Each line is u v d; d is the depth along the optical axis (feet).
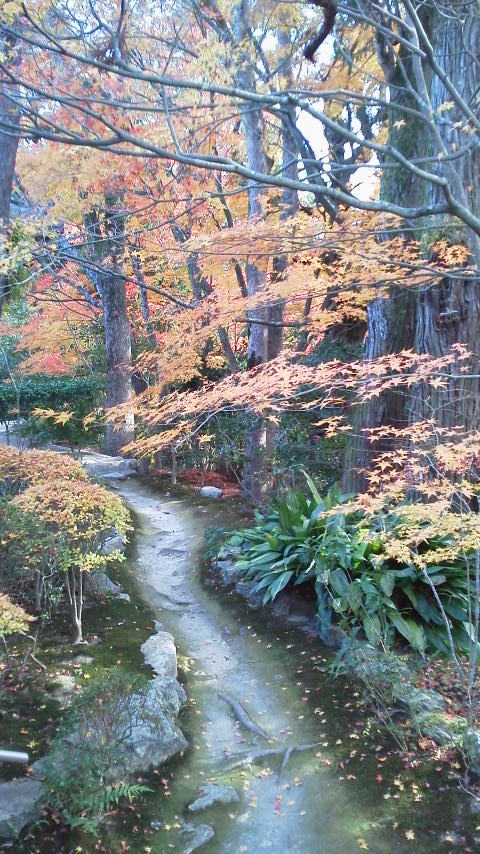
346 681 14.35
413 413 17.94
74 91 11.93
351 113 25.02
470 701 11.78
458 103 10.68
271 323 20.84
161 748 11.95
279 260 24.58
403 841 9.97
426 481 14.90
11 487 18.56
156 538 27.86
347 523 18.33
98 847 9.65
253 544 21.35
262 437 30.25
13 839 9.46
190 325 20.38
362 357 22.95
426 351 18.02
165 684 13.82
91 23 13.67
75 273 41.37
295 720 13.47
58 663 14.05
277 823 10.75
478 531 12.41
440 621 14.98
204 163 8.98
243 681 15.42
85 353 47.75
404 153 18.71
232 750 12.80
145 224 21.98
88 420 21.31
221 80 11.23
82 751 10.29
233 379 21.08
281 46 17.67
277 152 29.63
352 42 17.58
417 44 12.66
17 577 14.80
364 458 20.86
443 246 15.66
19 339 47.73
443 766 11.29
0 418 39.99
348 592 15.25
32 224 13.89
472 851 9.64
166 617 18.94
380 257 13.71
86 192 16.48
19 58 11.72
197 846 10.19
